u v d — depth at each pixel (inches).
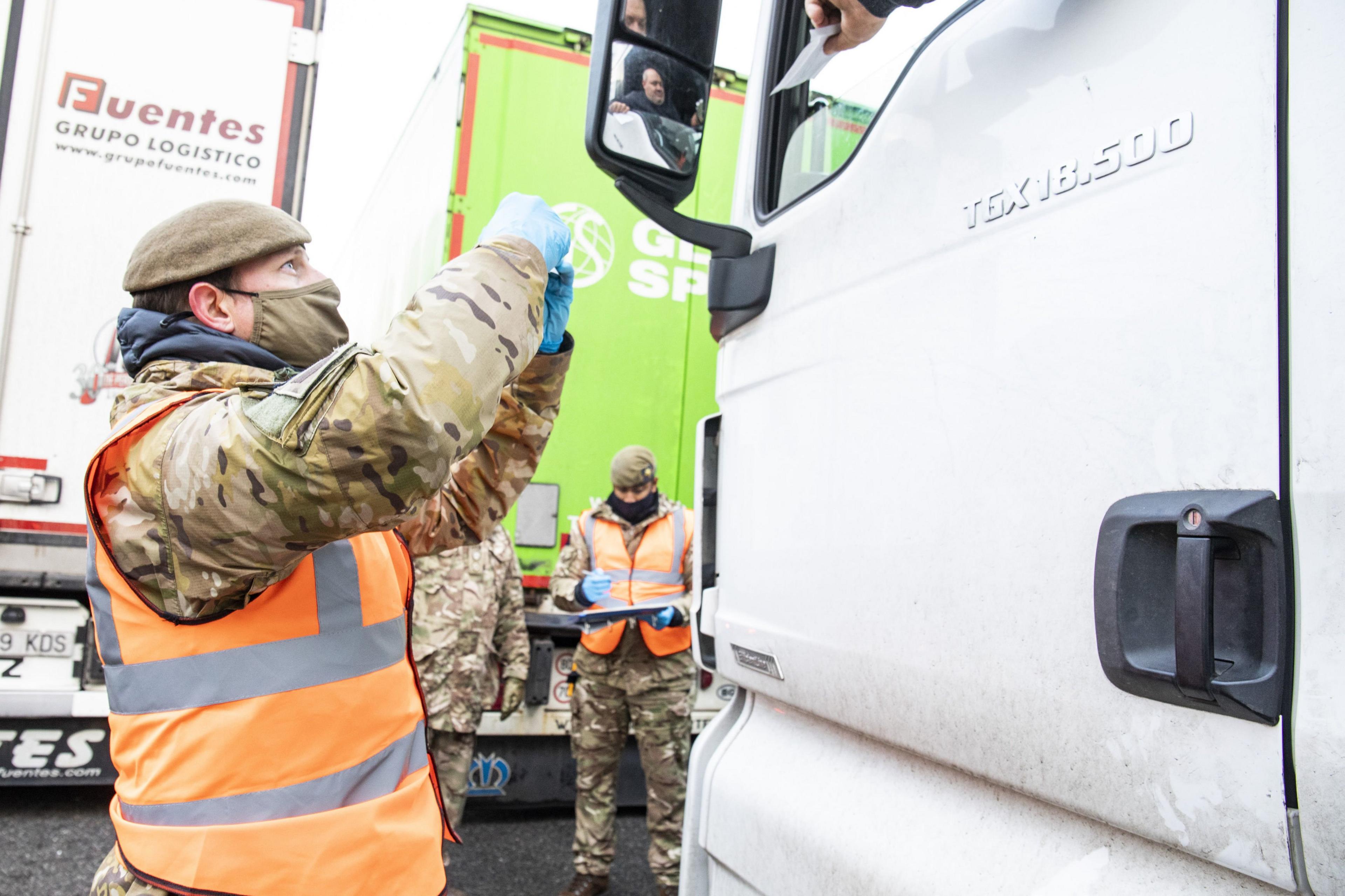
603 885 135.9
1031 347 39.3
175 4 143.3
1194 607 31.1
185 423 36.4
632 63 56.9
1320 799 28.5
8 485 133.6
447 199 145.9
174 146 142.3
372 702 43.6
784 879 54.2
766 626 58.6
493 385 35.2
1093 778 36.0
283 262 46.1
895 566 46.9
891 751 50.4
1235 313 31.5
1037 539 38.6
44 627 135.6
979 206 42.8
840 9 43.1
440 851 45.9
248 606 40.6
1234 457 31.1
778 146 62.5
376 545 47.9
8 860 127.5
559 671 157.9
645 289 157.4
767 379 59.8
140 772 40.1
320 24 149.3
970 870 42.4
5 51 135.3
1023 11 42.0
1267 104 31.1
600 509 144.3
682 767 137.3
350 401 32.5
